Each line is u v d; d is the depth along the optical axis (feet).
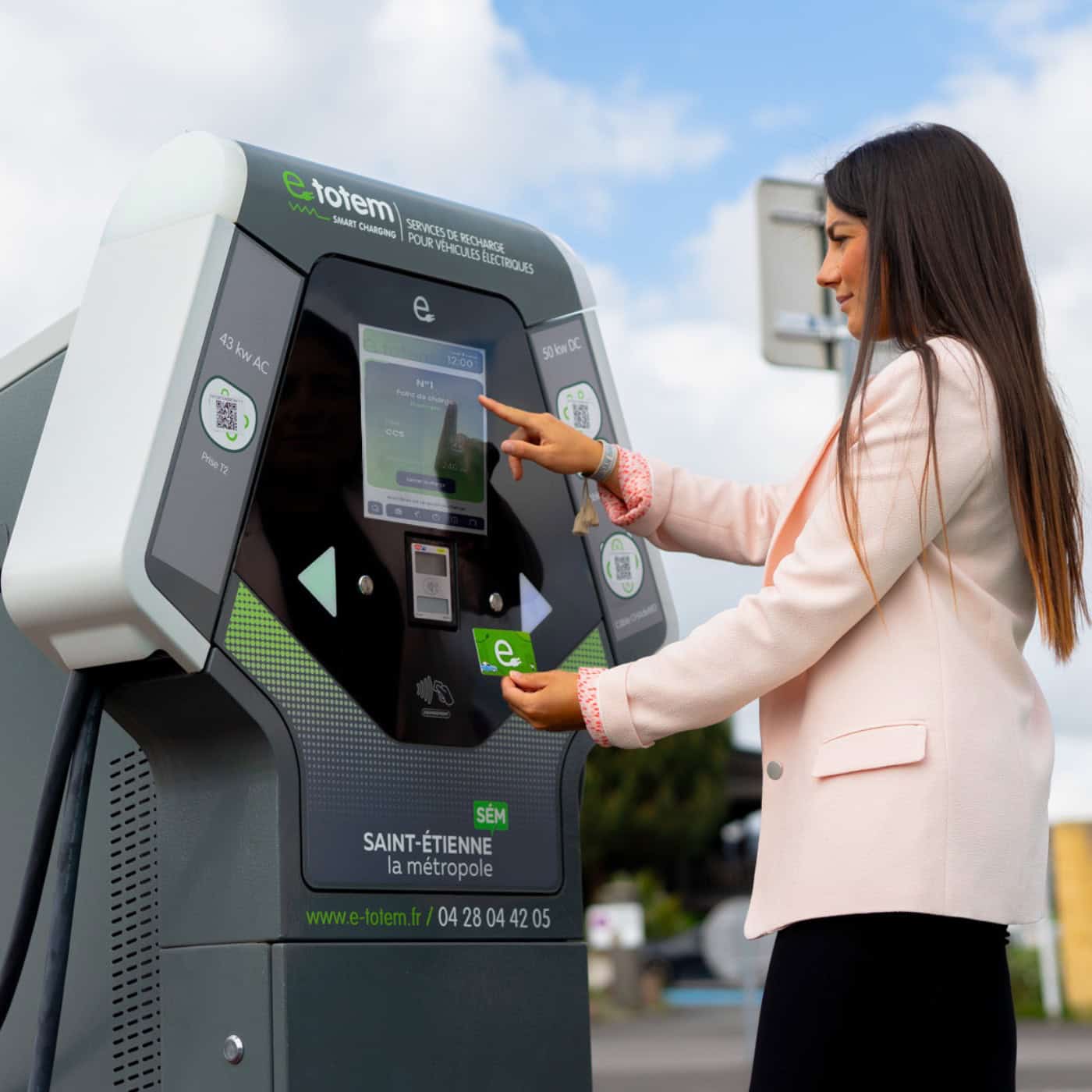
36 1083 6.72
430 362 7.91
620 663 8.46
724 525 8.18
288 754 6.95
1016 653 6.74
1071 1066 39.04
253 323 7.14
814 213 17.54
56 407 7.12
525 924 7.74
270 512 7.06
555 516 8.35
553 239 8.89
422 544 7.67
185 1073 7.03
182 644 6.63
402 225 7.93
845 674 6.61
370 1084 6.99
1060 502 6.75
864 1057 6.37
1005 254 6.97
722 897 105.09
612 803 83.76
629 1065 42.19
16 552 6.85
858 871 6.30
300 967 6.85
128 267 7.25
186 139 7.42
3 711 8.22
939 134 7.10
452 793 7.54
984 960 6.48
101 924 7.54
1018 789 6.45
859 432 6.60
